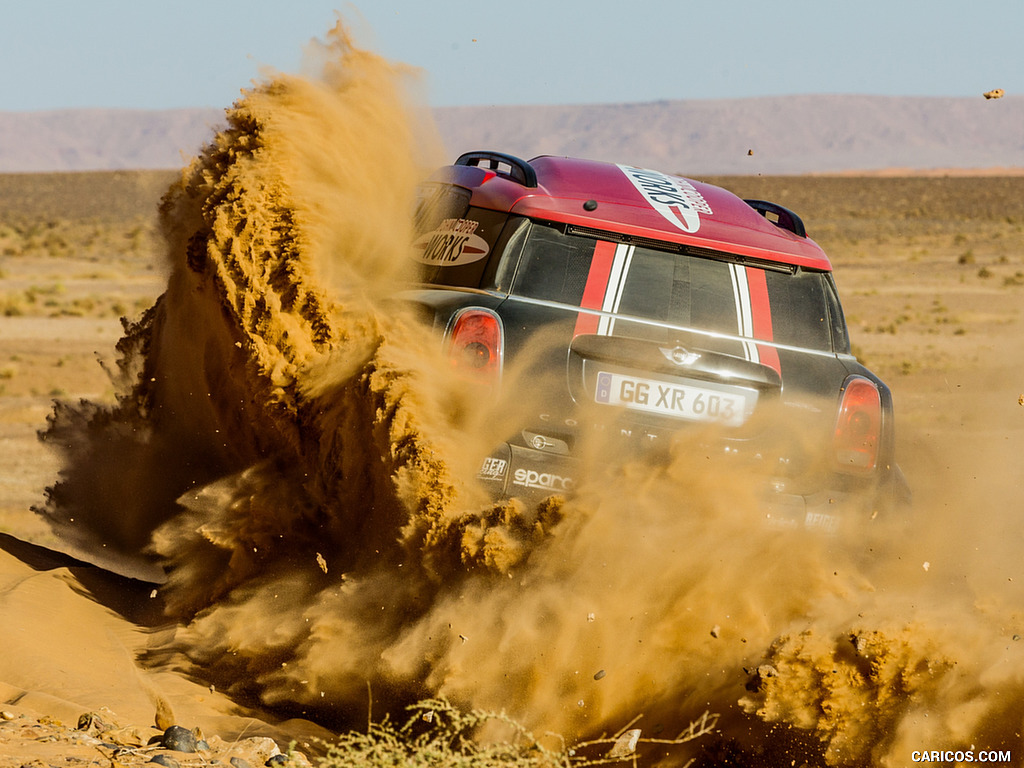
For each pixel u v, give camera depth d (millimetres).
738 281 14242
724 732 11805
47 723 10773
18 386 61562
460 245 14578
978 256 159625
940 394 52125
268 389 14062
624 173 15445
